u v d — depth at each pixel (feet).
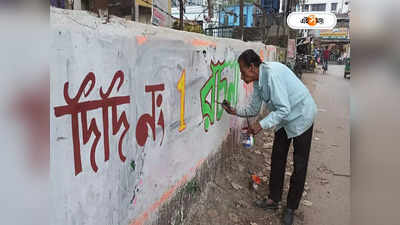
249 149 14.61
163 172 6.81
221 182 10.75
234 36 22.03
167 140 6.88
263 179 11.74
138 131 5.59
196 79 8.36
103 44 4.34
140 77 5.52
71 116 3.80
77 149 3.96
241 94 14.01
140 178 5.81
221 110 11.02
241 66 8.84
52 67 3.40
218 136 10.96
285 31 40.98
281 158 9.25
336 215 9.81
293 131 8.57
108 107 4.59
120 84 4.87
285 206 10.02
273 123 8.15
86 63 4.00
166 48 6.45
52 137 3.48
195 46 8.12
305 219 9.54
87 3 4.75
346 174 12.84
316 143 16.92
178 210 7.81
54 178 3.55
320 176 12.63
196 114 8.60
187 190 8.34
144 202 6.05
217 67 10.20
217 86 10.36
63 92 3.61
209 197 9.57
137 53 5.34
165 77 6.52
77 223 4.04
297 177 8.77
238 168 12.25
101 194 4.58
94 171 4.36
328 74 62.85
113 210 4.96
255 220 9.09
